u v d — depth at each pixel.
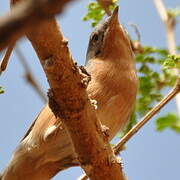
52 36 4.62
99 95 9.28
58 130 8.88
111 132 9.51
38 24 1.43
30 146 9.63
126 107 9.61
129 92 9.63
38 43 4.68
